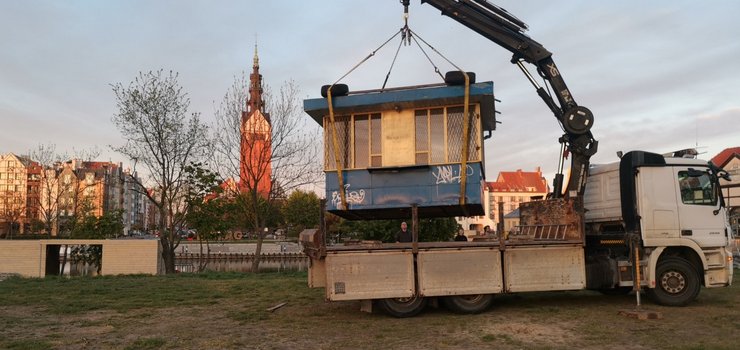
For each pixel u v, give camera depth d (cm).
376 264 1034
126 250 2211
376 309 1136
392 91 1128
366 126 1156
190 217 2502
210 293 1438
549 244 1081
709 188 1179
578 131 1299
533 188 11250
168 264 2497
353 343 833
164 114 2453
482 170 1155
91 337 877
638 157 1164
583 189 1305
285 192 2648
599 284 1135
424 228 2275
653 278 1132
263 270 3300
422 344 822
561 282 1074
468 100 1090
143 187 2514
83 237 2722
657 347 783
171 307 1209
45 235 5747
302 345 822
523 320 1003
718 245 1159
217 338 870
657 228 1145
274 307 1169
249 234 6975
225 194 2572
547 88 1362
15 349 782
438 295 1045
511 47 1348
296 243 5825
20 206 6769
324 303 1256
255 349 797
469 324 971
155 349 793
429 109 1138
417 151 1129
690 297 1138
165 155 2477
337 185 1149
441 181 1114
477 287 1052
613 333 878
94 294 1422
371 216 1256
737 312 1064
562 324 959
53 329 948
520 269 1068
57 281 1780
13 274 2072
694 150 1221
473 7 1338
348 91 1150
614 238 1144
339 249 1028
